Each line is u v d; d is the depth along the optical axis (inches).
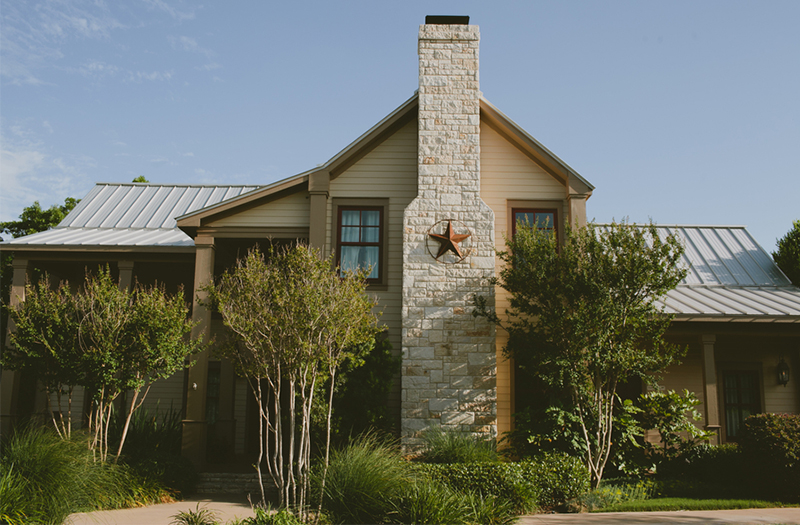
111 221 731.4
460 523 323.6
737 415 608.7
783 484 418.3
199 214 553.0
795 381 612.7
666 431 494.3
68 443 373.1
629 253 447.5
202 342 521.3
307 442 331.3
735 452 474.3
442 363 502.0
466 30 562.3
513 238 502.3
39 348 437.1
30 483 327.3
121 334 438.0
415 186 567.8
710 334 555.2
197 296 536.7
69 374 429.1
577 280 448.5
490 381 498.0
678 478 482.3
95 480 381.1
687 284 650.8
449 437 453.7
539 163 567.2
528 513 379.2
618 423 469.4
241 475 489.7
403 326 507.2
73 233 681.6
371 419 471.2
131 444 498.0
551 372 457.7
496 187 564.4
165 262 616.1
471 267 518.6
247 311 337.7
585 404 463.5
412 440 488.4
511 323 505.4
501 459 442.6
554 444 454.9
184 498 442.9
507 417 521.0
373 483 339.6
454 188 533.3
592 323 445.7
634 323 457.7
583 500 396.2
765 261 688.4
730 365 615.8
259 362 336.2
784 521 338.3
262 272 364.8
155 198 797.9
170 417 592.1
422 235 524.4
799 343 615.5
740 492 441.4
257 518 306.2
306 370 335.0
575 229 516.1
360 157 573.3
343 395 478.3
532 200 562.3
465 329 507.5
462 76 553.9
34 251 605.0
